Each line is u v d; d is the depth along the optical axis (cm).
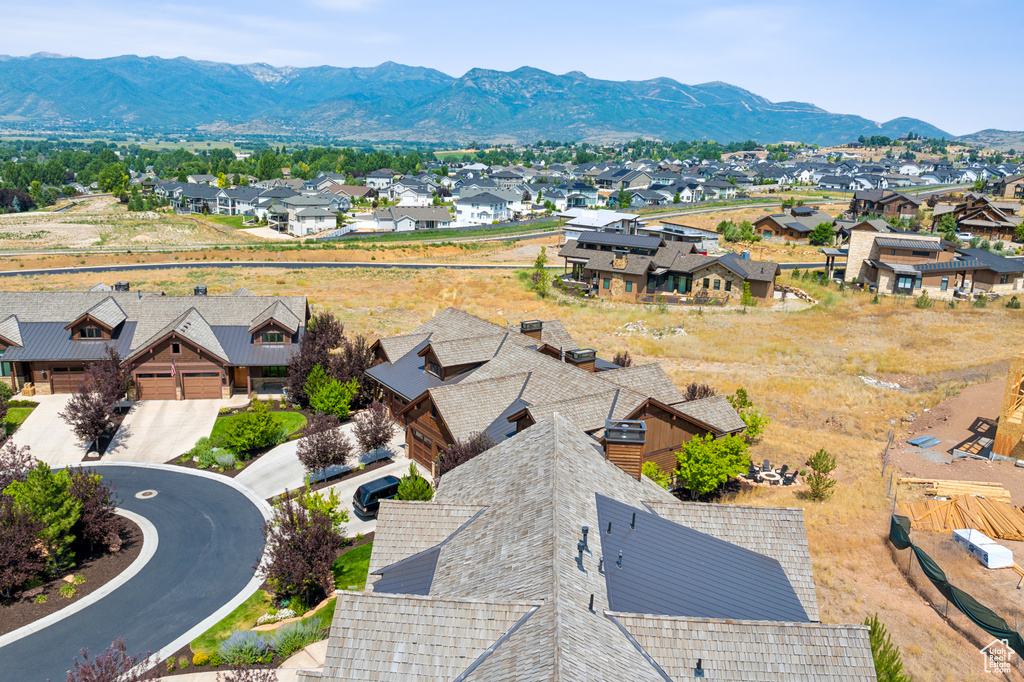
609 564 1766
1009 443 4122
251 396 5169
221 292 8256
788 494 3612
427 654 1520
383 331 6800
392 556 2030
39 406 4872
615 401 3584
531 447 2244
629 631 1564
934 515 3328
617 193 19962
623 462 2492
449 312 5147
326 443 3844
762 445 4297
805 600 1927
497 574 1727
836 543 3064
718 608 1758
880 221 12069
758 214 15212
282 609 2805
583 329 6938
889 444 4269
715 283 8275
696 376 5550
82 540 3266
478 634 1533
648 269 8288
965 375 5603
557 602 1493
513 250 12106
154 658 2481
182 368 5050
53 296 5406
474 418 3678
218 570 3102
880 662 1986
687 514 2116
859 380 5528
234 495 3809
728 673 1523
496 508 2042
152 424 4684
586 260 8700
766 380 5441
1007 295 8444
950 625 2527
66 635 2630
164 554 3222
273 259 10838
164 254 10856
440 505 2108
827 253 9388
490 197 15875
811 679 1522
